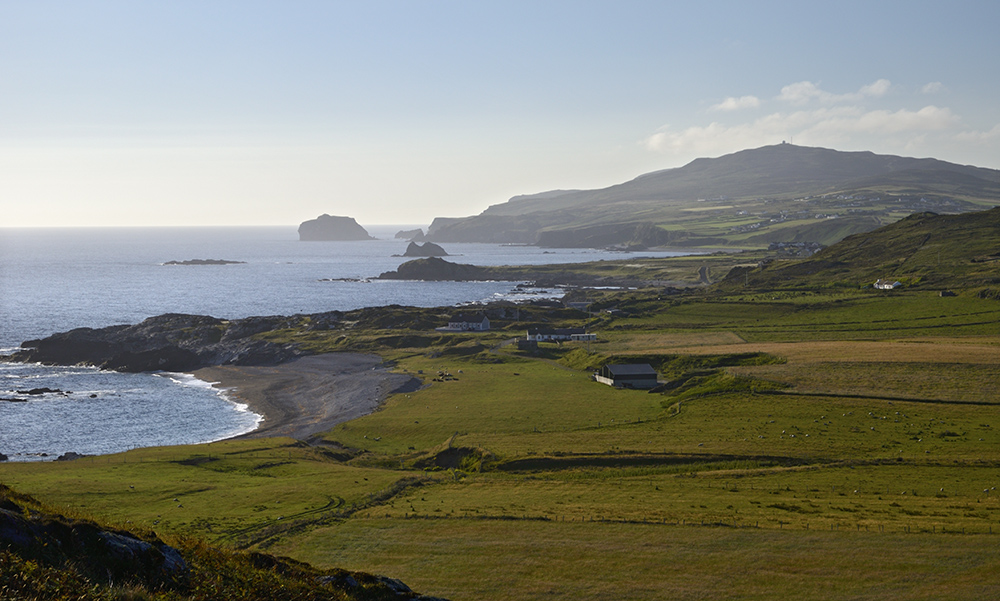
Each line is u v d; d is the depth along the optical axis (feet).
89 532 64.64
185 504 196.54
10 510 63.31
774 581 140.15
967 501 193.67
